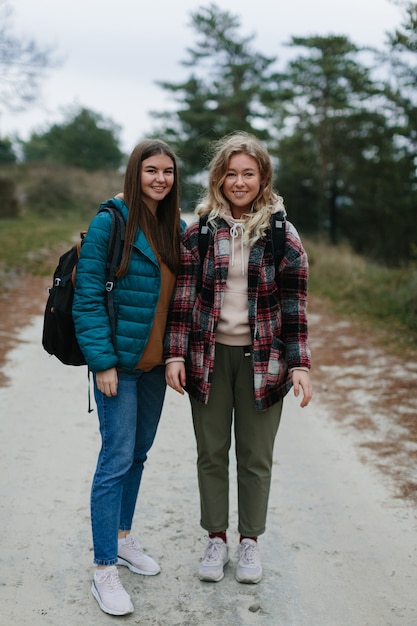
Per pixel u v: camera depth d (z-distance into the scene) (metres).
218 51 31.38
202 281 2.50
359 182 22.73
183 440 4.28
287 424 4.75
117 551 2.48
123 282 2.38
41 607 2.39
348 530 3.09
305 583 2.62
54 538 2.89
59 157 48.97
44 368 5.91
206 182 2.77
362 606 2.47
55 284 2.46
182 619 2.36
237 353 2.51
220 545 2.68
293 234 2.50
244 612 2.41
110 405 2.43
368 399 5.22
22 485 3.42
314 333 7.89
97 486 2.43
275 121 24.75
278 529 3.09
